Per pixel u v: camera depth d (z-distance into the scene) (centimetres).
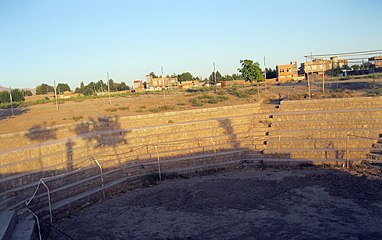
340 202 1244
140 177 1728
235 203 1310
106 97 5209
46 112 3309
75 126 2100
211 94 3944
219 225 1113
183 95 4231
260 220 1130
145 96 4738
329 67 5153
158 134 2103
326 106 2342
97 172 1653
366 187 1386
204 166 1834
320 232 1009
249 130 2223
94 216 1291
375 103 2222
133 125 2338
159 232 1094
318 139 1911
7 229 1001
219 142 2088
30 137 1831
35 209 1290
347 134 1902
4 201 1212
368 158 1708
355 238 956
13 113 3297
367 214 1120
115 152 1880
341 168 1681
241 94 3597
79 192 1494
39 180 1413
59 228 1195
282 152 1870
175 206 1327
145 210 1312
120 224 1189
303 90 3403
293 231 1029
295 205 1246
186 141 2042
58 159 1617
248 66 3216
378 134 1853
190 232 1076
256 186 1509
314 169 1711
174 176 1748
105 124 2238
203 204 1325
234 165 1869
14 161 1479
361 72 5306
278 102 2809
